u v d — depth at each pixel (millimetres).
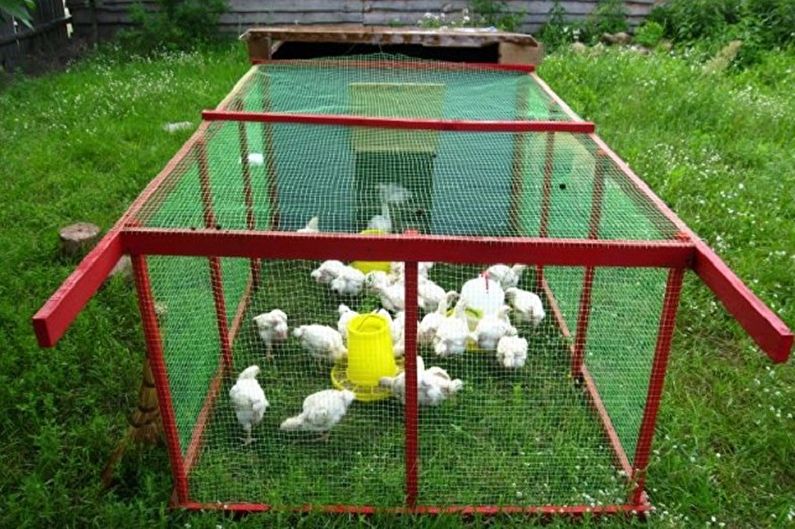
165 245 2307
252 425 3006
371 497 2701
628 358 3094
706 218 4812
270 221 4016
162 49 8875
